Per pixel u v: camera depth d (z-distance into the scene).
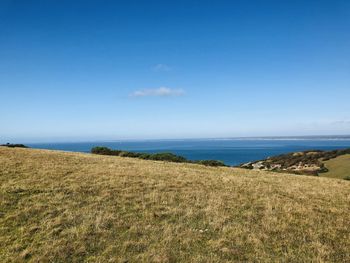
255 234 12.75
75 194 16.73
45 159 28.95
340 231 13.92
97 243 11.51
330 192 22.59
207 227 13.31
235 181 23.94
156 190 18.38
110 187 18.41
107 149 52.62
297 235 13.04
